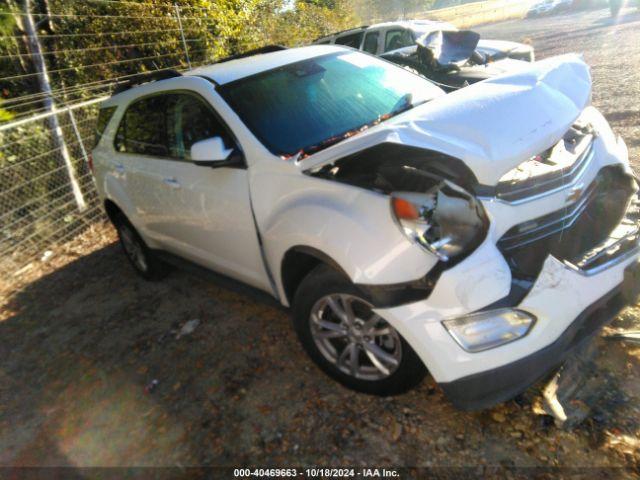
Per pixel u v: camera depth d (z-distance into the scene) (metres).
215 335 3.74
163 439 2.88
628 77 9.19
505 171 2.35
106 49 8.70
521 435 2.43
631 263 2.52
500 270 2.22
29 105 7.39
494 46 7.83
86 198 6.65
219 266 3.61
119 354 3.80
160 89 3.76
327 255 2.52
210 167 3.20
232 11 10.70
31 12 7.52
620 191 2.88
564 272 2.30
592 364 2.74
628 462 2.22
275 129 3.09
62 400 3.44
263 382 3.14
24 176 5.78
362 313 2.65
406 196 2.26
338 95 3.40
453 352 2.25
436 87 3.75
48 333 4.34
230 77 3.44
